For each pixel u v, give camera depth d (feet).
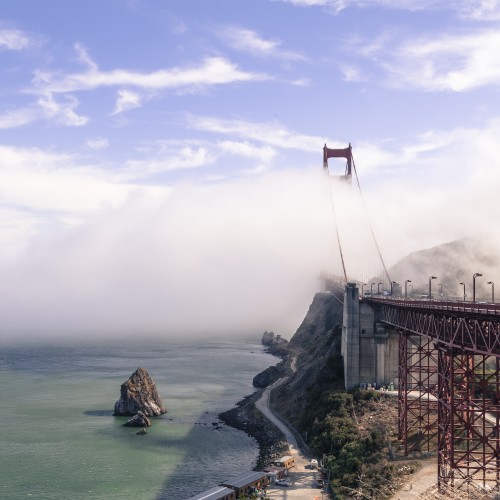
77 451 364.17
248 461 345.51
